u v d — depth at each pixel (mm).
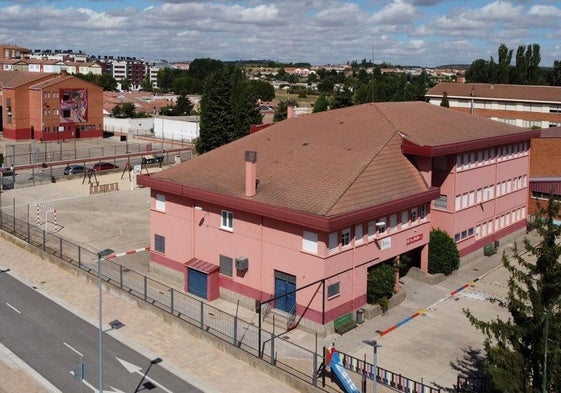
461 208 44719
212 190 37625
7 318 34844
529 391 20375
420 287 40531
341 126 44719
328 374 28562
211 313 35500
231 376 29016
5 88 111375
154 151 96938
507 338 22375
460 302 38438
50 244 47875
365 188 35844
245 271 36656
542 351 20562
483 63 146375
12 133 111875
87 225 54344
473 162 45781
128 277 41000
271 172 38781
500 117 115875
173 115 147375
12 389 27281
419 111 49812
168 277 41281
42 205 61594
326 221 31406
